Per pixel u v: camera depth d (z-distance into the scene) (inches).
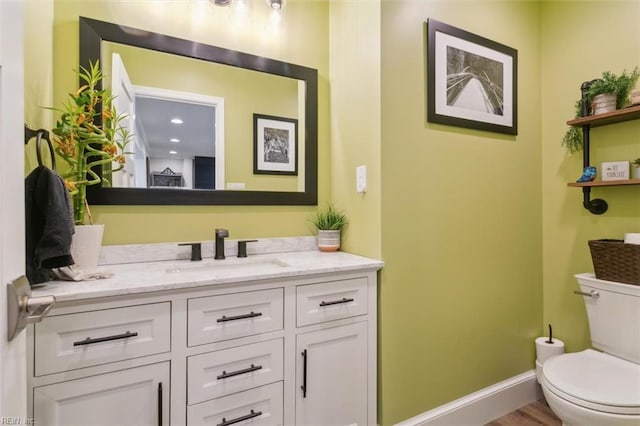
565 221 75.3
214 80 64.7
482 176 70.2
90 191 54.2
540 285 79.0
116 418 38.4
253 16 68.1
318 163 74.5
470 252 68.4
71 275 41.7
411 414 60.7
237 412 45.3
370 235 61.3
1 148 19.5
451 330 65.8
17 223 21.3
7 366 19.9
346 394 54.6
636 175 61.9
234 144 66.2
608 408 44.8
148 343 39.9
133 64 58.2
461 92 66.8
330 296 53.0
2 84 19.7
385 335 58.1
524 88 76.4
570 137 72.4
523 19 76.4
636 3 63.6
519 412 72.4
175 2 61.2
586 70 71.2
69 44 53.6
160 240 59.5
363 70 63.5
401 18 60.7
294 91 72.1
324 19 75.8
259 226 68.4
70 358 36.1
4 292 19.6
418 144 62.2
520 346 75.4
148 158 59.1
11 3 20.9
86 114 49.2
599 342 62.1
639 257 56.2
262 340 47.1
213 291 43.7
